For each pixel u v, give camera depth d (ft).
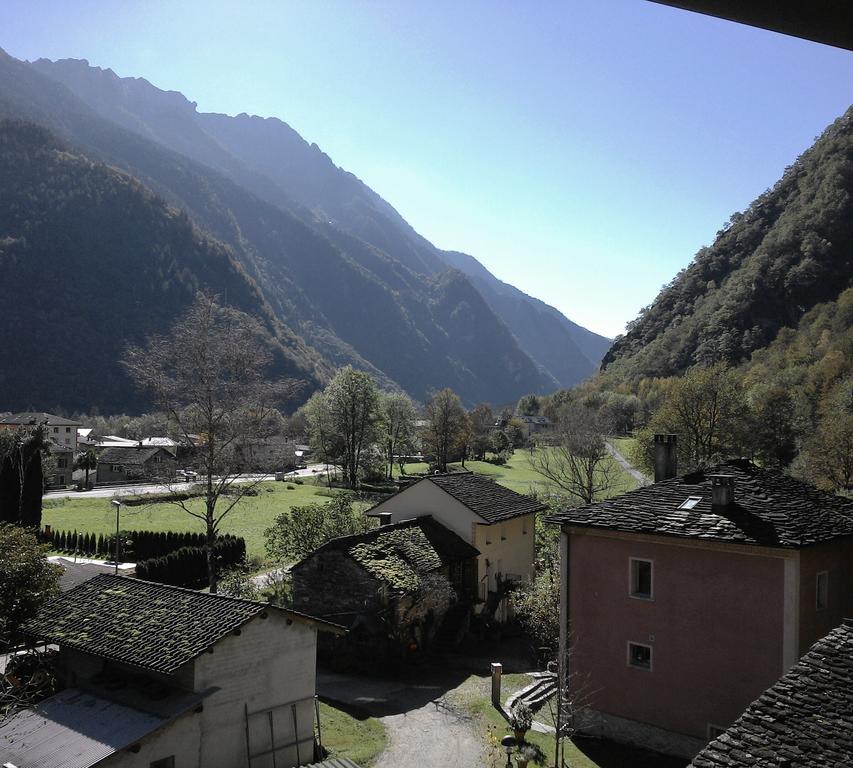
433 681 90.99
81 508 213.87
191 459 124.47
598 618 70.74
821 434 176.65
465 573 118.01
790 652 59.47
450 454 347.97
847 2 7.40
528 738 69.97
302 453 422.41
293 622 67.31
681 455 182.50
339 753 67.77
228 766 61.31
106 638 65.57
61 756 53.62
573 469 161.48
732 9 7.95
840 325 316.81
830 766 34.47
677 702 65.41
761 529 62.54
